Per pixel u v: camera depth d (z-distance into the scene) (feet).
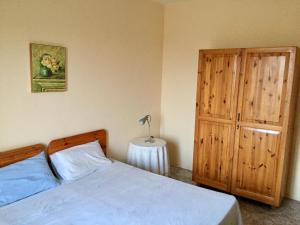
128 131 11.80
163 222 5.81
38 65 7.80
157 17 12.64
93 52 9.57
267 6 10.21
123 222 5.78
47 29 7.95
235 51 9.55
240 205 9.86
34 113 7.92
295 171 10.26
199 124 10.80
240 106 9.68
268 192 9.48
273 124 9.10
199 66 10.44
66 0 8.38
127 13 10.85
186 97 12.91
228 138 10.13
